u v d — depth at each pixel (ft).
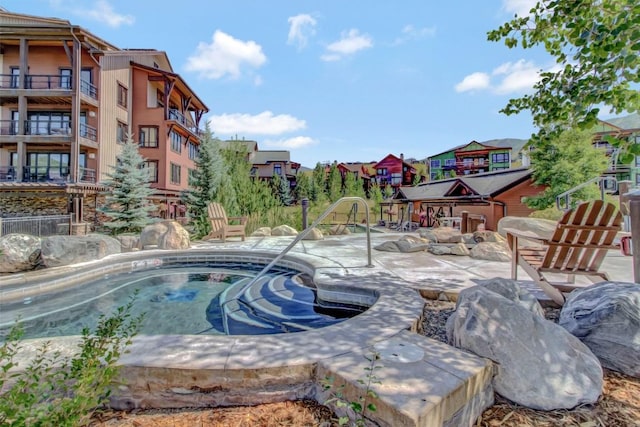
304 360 5.99
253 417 5.42
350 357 6.08
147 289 16.34
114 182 40.32
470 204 50.37
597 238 9.85
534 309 7.93
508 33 9.07
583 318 7.25
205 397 5.78
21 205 46.98
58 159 52.70
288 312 12.57
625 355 6.43
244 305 13.41
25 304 13.91
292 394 5.86
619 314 6.74
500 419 5.35
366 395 4.87
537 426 5.12
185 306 13.43
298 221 42.63
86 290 16.08
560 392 5.53
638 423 5.07
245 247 24.73
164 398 5.79
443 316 9.85
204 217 35.86
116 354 5.17
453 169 118.73
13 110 51.75
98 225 43.65
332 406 5.48
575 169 39.06
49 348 6.56
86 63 51.03
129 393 5.82
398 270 15.44
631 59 5.64
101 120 51.78
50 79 49.80
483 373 5.63
